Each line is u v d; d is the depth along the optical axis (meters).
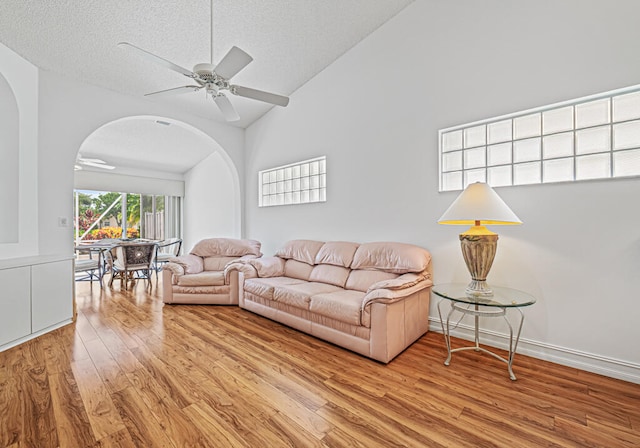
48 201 3.22
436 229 2.88
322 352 2.44
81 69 3.30
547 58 2.29
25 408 1.68
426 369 2.16
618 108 2.14
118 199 6.88
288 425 1.57
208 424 1.57
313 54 3.62
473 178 2.76
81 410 1.67
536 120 2.46
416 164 3.01
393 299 2.22
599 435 1.50
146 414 1.64
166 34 2.96
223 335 2.80
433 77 2.89
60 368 2.15
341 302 2.49
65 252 3.34
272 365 2.21
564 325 2.23
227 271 3.77
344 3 2.94
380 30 3.29
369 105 3.40
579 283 2.18
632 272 2.00
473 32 2.64
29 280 2.70
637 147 2.08
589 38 2.13
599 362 2.10
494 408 1.71
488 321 2.59
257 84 4.06
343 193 3.67
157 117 4.17
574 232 2.19
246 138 5.25
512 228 2.45
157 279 5.34
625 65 2.01
